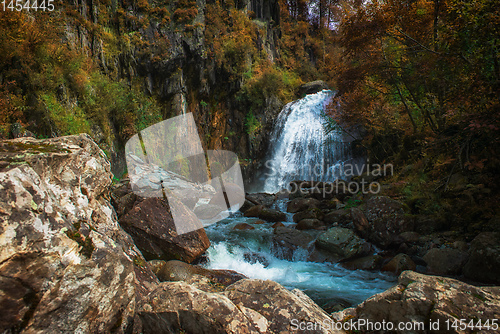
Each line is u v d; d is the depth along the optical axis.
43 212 1.12
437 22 7.08
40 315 1.01
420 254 4.62
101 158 1.92
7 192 1.01
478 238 3.86
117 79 13.69
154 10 15.04
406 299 1.47
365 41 7.89
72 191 1.51
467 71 5.16
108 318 1.25
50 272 1.05
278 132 17.77
